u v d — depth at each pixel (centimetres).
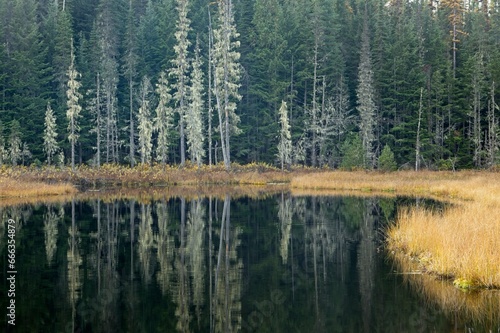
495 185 3186
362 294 1037
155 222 2169
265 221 2181
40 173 4272
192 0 7281
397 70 6116
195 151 5300
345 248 1558
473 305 937
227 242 1684
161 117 5175
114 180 4416
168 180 4534
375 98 6181
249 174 4788
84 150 6325
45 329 856
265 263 1359
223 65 4894
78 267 1326
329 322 870
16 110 5734
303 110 6369
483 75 5744
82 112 6066
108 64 6066
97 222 2166
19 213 2458
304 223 2109
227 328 852
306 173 5188
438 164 5531
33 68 5831
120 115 6619
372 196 3262
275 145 6319
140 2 8156
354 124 6278
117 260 1406
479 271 1062
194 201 3042
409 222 1634
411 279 1147
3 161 5159
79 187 4119
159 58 6894
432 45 6425
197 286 1127
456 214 1636
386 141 6047
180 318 908
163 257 1448
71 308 975
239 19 6950
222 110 6500
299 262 1362
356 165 4984
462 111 5878
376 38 6359
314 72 6150
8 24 5969
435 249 1298
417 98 6025
